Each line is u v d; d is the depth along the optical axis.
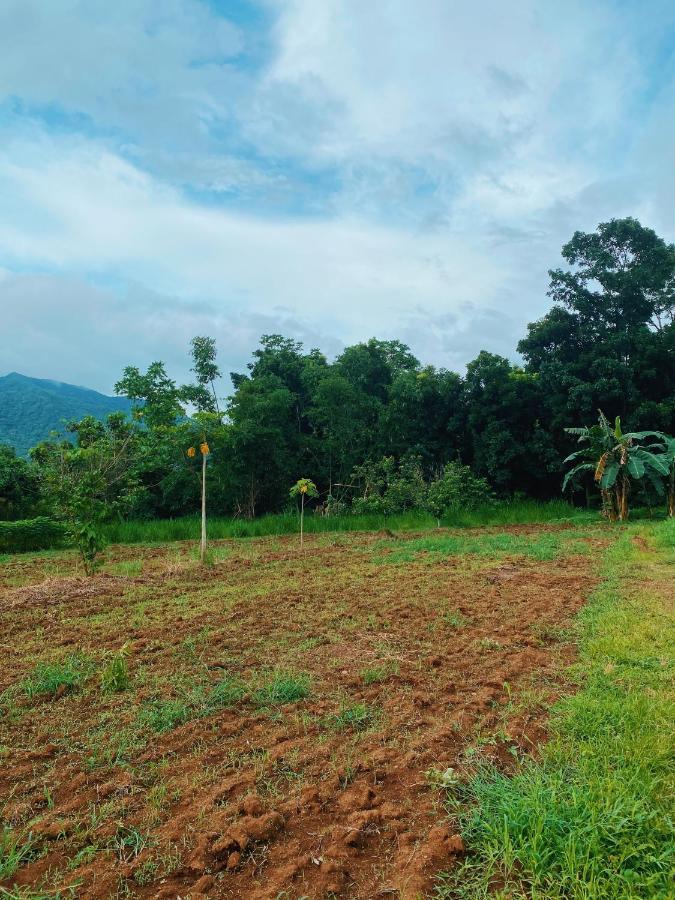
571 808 2.74
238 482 20.39
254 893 2.44
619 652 4.91
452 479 19.22
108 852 2.69
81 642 5.85
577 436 21.23
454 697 4.25
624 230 20.95
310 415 22.80
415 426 23.17
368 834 2.79
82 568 10.70
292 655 5.26
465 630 5.97
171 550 13.24
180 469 20.33
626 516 18.52
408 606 6.96
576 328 21.70
